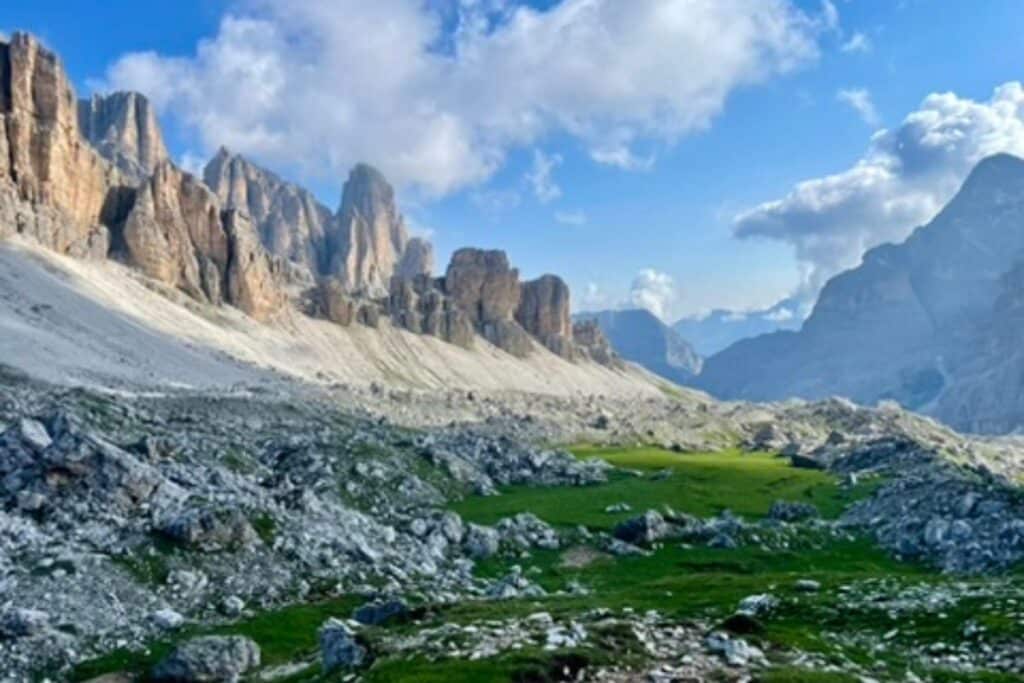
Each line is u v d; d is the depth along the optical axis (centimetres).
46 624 5069
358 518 8369
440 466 13275
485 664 3391
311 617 5800
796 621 5106
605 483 14375
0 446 7319
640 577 8394
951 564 8712
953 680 3644
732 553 9331
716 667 3453
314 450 12400
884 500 11688
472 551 8975
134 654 4981
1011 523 9138
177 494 7419
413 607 5072
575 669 3406
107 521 6631
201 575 6194
